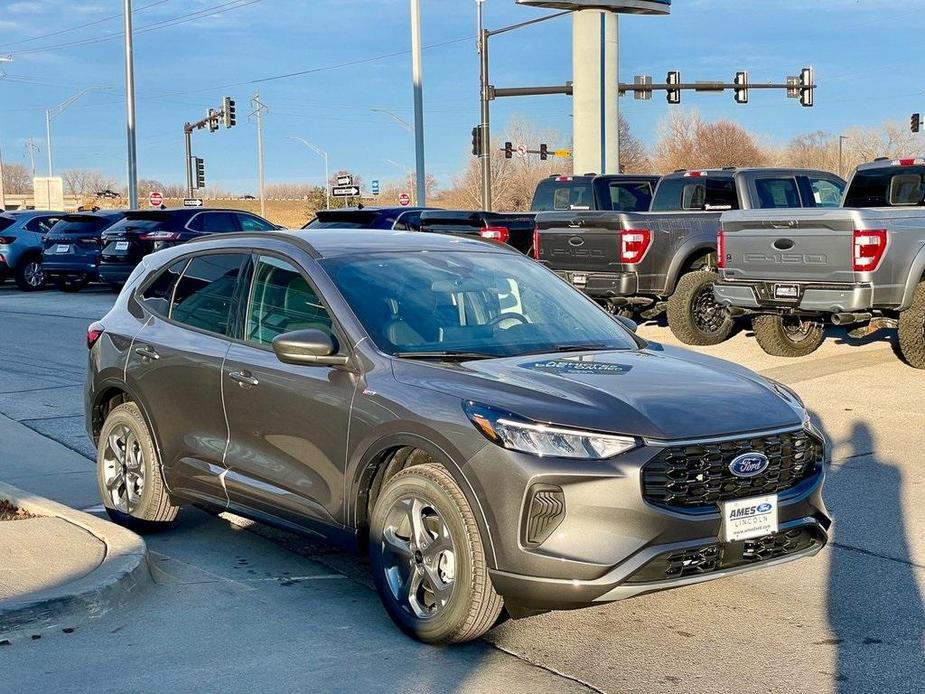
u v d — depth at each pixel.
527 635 5.09
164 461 6.51
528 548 4.55
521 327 5.83
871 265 11.34
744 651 4.89
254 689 4.48
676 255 14.70
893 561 6.13
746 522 4.73
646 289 14.61
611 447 4.56
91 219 27.44
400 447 5.17
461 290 5.95
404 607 5.03
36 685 4.49
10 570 5.50
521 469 4.56
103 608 5.28
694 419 4.73
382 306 5.62
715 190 15.23
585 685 4.53
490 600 4.73
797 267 11.90
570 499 4.53
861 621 5.25
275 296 6.02
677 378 5.17
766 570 6.01
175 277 6.80
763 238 12.21
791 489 4.98
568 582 4.50
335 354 5.38
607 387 4.93
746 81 40.19
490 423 4.68
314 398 5.47
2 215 29.61
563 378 5.02
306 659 4.80
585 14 38.94
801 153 93.00
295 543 6.69
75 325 19.34
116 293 27.91
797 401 5.33
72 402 11.48
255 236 6.43
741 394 5.05
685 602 5.52
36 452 9.16
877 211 11.40
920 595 5.59
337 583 5.90
